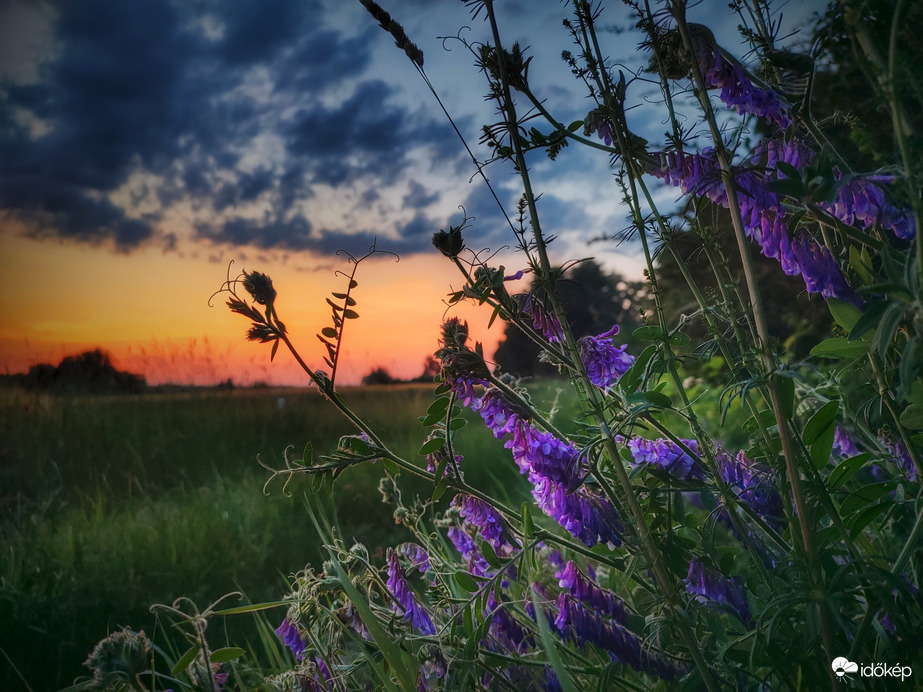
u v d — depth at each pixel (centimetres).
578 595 170
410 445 619
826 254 153
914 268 121
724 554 167
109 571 388
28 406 895
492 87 160
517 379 214
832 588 135
